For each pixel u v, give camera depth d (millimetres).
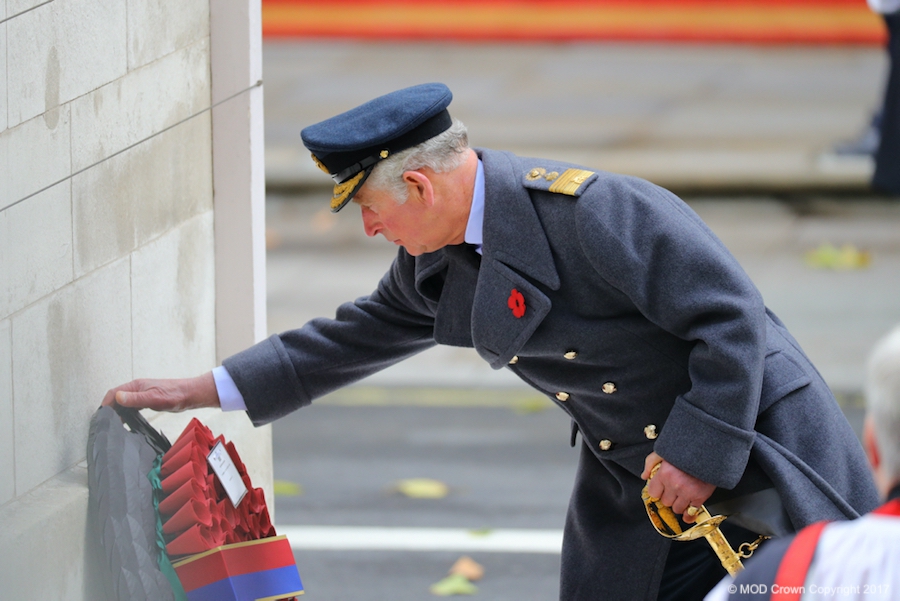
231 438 12109
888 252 34750
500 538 17391
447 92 9430
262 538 9852
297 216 40531
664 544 10117
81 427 9586
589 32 59156
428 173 9305
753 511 9344
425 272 9945
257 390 10461
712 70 56188
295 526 17812
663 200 9430
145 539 8445
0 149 8523
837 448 9555
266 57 58438
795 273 32594
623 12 58875
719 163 42500
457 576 15641
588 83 54344
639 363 9531
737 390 8781
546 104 51062
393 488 19531
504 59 58219
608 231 9102
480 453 21469
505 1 59500
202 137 11852
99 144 9891
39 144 9039
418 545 17078
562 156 43375
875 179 34438
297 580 9227
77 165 9555
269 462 13055
